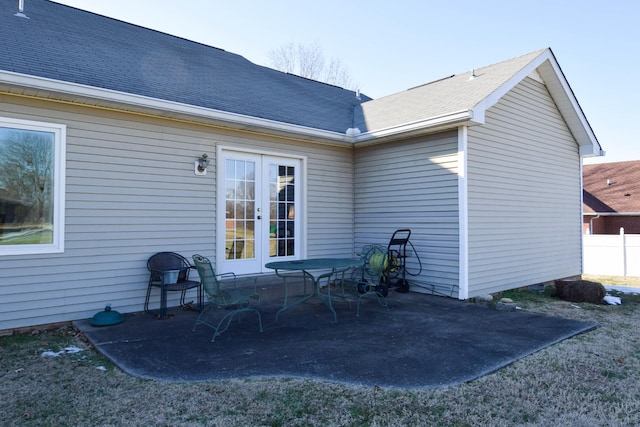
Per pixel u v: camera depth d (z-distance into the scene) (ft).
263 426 8.84
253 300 21.43
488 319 17.76
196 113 18.81
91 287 17.37
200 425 8.87
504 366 12.25
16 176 15.80
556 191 28.89
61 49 19.25
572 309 20.63
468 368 12.00
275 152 23.70
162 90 19.43
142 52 24.12
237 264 22.26
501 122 24.02
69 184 16.83
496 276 23.56
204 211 20.80
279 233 24.23
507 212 24.48
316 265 17.60
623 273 39.11
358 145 26.32
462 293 21.38
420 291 23.61
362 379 11.18
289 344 14.17
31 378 11.34
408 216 24.29
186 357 12.87
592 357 13.16
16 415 9.26
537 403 9.98
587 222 56.80
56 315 16.52
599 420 9.20
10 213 15.67
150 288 18.61
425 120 21.40
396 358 12.80
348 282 25.00
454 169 21.80
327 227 26.27
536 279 26.81
